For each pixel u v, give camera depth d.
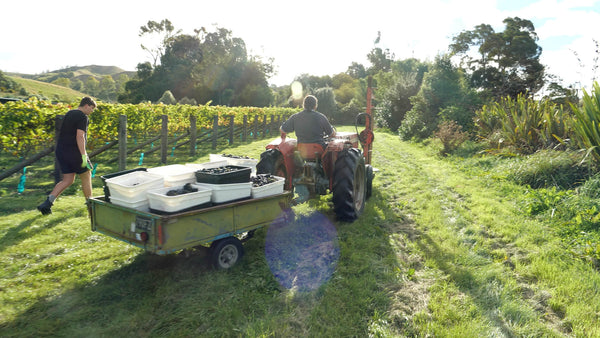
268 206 3.66
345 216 4.63
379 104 27.75
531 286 3.14
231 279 3.11
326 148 4.66
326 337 2.39
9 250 3.59
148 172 3.29
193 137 11.26
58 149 4.45
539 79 11.55
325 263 3.47
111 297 2.81
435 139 14.12
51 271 3.21
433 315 2.65
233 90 57.03
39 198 5.52
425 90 18.55
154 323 2.49
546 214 5.11
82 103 4.43
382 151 12.86
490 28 39.06
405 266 3.52
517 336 2.45
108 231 3.16
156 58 66.81
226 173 3.20
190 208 2.95
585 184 5.79
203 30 64.06
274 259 3.52
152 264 3.37
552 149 7.68
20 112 6.92
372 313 2.69
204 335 2.35
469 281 3.20
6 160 9.04
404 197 6.36
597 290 3.02
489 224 4.80
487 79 37.16
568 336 2.46
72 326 2.42
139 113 11.98
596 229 4.45
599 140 6.52
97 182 6.81
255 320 2.53
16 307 2.63
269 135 20.56
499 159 8.98
